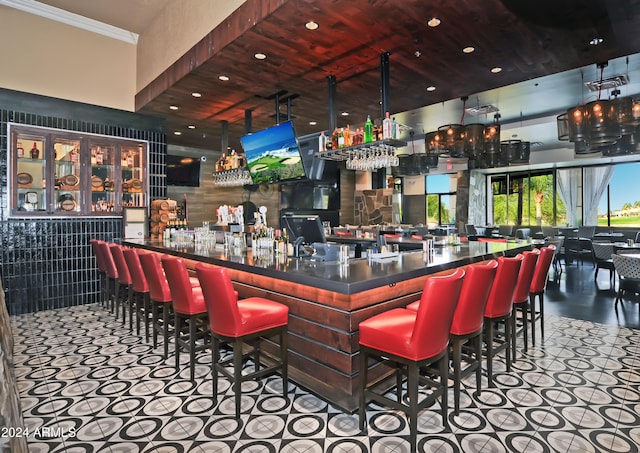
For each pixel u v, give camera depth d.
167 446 2.27
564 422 2.50
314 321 2.82
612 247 6.70
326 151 4.53
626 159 10.09
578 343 3.99
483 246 4.75
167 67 5.21
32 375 3.29
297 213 11.95
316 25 3.38
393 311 2.63
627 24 3.34
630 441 2.29
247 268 3.09
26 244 5.46
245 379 2.60
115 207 6.27
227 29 3.77
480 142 5.93
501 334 3.73
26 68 5.44
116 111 6.22
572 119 4.84
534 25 3.40
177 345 3.37
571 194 11.33
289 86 4.94
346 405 2.59
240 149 9.68
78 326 4.77
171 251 4.30
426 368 2.76
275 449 2.23
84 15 5.77
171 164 8.94
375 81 4.77
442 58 4.08
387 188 13.01
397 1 3.02
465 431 2.41
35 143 5.59
